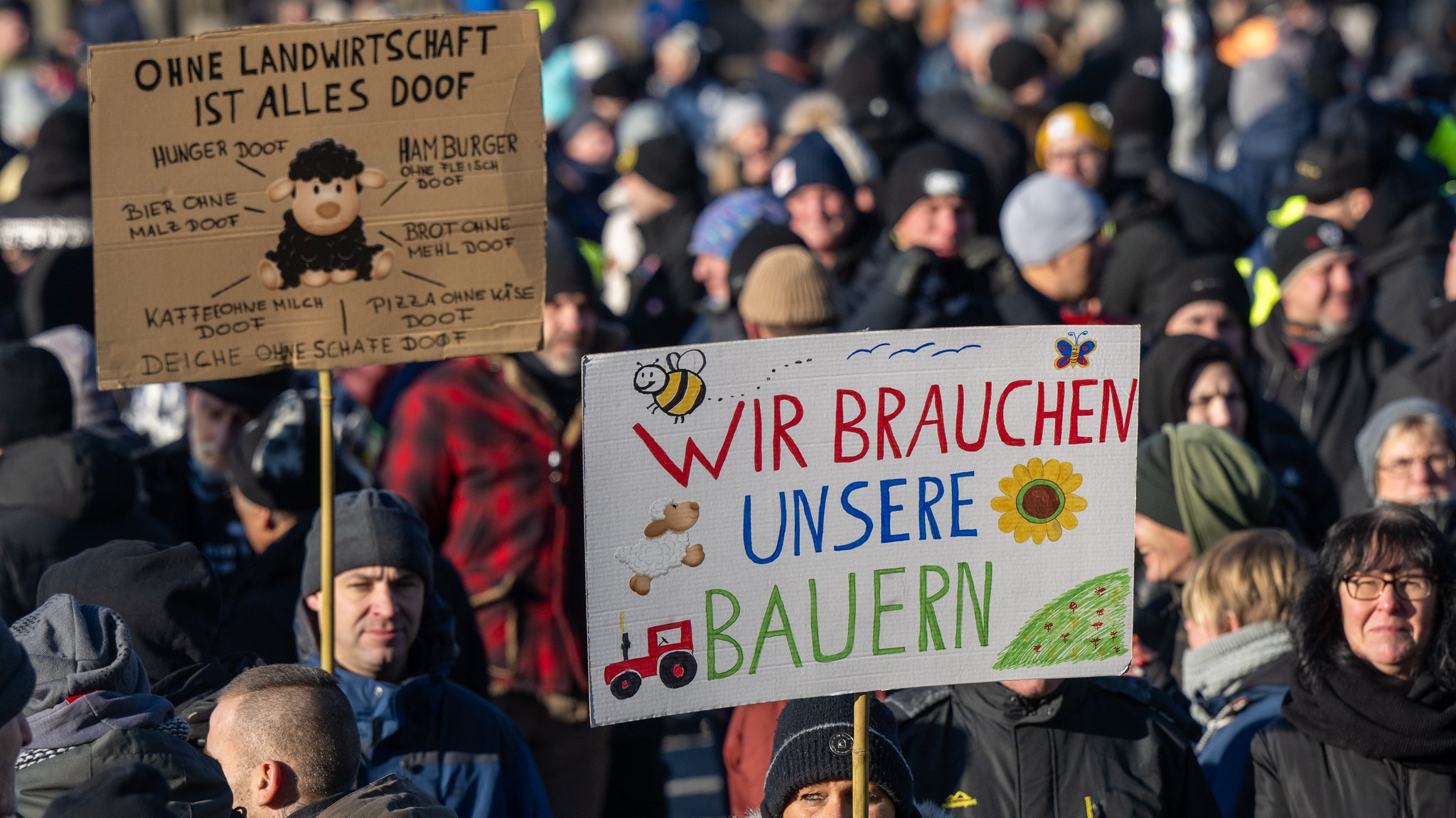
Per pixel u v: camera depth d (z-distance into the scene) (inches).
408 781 381.7
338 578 482.9
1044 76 1348.4
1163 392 642.2
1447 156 1190.3
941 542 380.5
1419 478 582.9
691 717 881.5
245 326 455.2
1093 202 802.8
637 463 361.1
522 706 657.0
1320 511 685.3
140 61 441.7
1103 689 452.4
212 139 448.8
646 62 1952.5
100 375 444.8
